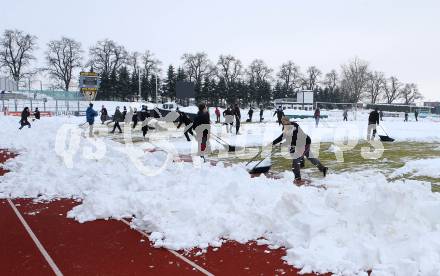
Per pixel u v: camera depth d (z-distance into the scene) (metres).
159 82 90.62
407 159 14.29
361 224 5.97
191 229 6.68
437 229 5.80
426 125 35.66
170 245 6.20
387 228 5.66
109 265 5.61
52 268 5.53
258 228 6.64
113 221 7.63
